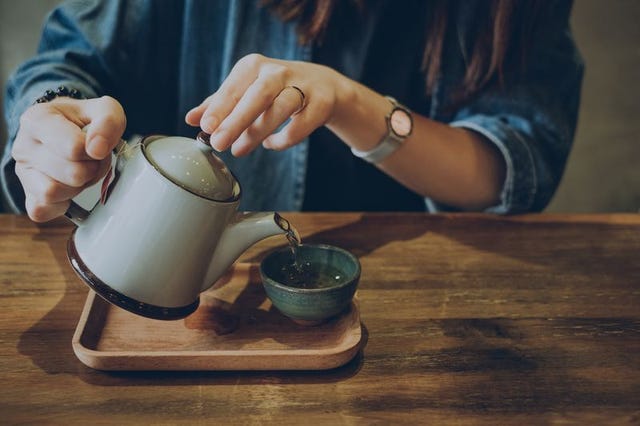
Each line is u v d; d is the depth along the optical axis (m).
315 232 0.85
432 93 1.02
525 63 0.94
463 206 0.97
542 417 0.59
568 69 0.98
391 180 1.11
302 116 0.72
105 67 0.94
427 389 0.61
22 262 0.76
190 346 0.65
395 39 1.03
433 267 0.79
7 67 1.59
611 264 0.81
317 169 1.07
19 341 0.64
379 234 0.86
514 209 0.92
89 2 0.94
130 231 0.59
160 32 1.00
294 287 0.67
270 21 0.97
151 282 0.60
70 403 0.58
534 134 0.94
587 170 1.98
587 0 1.98
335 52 1.01
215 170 0.61
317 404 0.59
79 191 0.60
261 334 0.67
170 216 0.58
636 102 1.99
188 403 0.59
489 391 0.61
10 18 1.57
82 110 0.62
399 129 0.85
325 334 0.67
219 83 1.03
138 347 0.64
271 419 0.58
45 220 0.61
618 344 0.68
